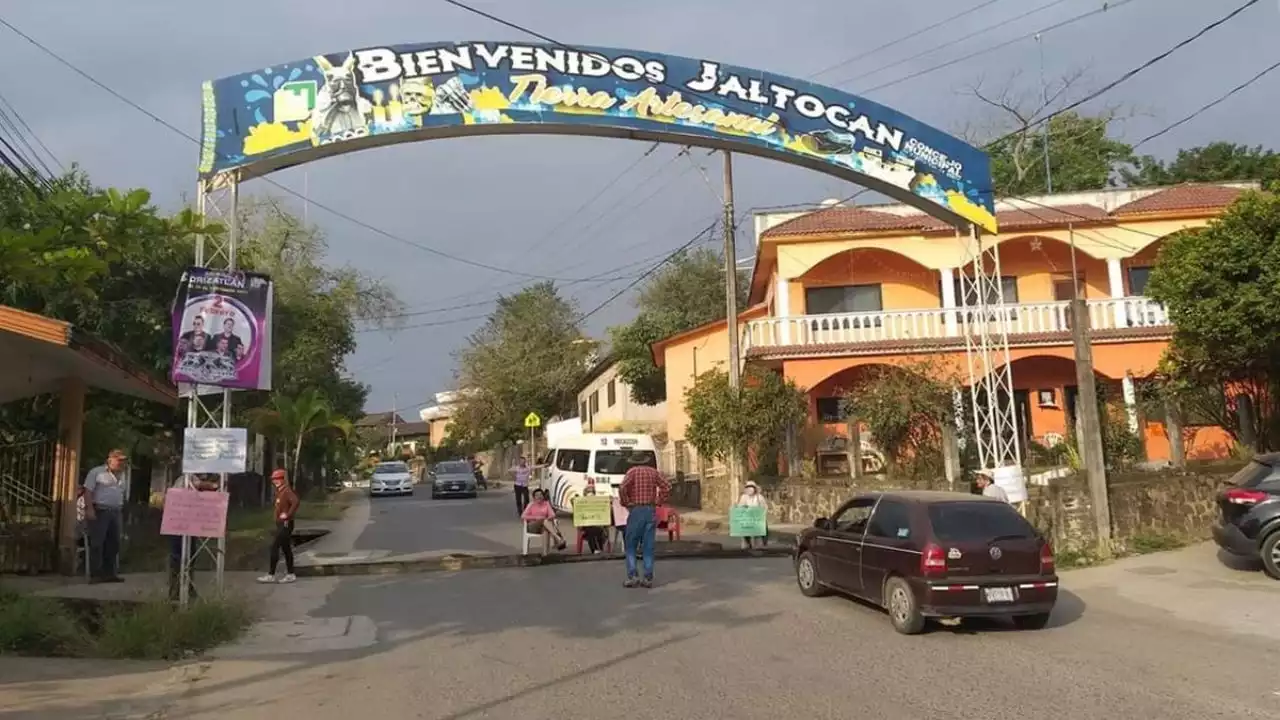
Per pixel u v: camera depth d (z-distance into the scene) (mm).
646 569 13633
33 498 14625
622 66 15422
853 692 7562
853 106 17016
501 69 14844
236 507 29172
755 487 18500
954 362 24078
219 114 13469
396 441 102062
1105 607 11633
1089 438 15945
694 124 15812
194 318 11656
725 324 30969
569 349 56031
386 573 15906
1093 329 25672
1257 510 13188
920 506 10453
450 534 22562
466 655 9305
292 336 35219
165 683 8258
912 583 9961
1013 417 17828
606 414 46625
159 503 24109
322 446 40156
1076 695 7398
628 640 9859
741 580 14164
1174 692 7473
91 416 19844
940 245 27297
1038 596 9977
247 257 21375
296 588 14180
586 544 19469
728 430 23766
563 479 24562
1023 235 27172
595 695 7602
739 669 8430
